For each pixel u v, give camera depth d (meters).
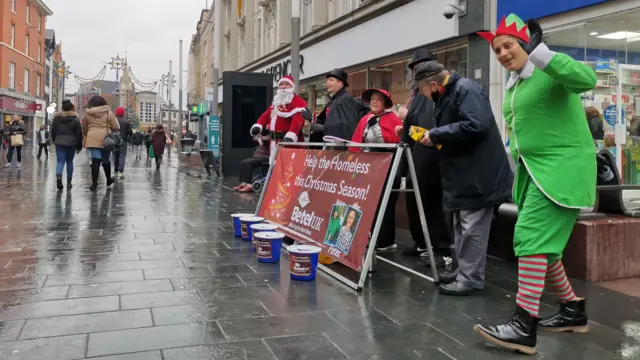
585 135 3.11
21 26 45.06
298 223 5.55
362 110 6.14
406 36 11.37
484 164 3.99
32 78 48.38
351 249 4.51
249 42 26.91
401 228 6.99
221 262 5.04
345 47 14.50
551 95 3.04
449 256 5.39
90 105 10.71
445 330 3.38
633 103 7.72
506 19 3.17
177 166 20.58
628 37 7.53
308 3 17.75
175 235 6.27
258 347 3.04
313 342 3.14
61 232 6.27
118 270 4.65
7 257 5.02
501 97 8.88
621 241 4.47
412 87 4.80
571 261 4.51
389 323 3.48
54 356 2.86
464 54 10.09
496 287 4.35
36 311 3.57
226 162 14.55
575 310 3.33
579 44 7.70
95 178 10.65
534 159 3.13
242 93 14.46
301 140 9.11
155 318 3.48
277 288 4.24
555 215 3.04
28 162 20.03
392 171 4.27
